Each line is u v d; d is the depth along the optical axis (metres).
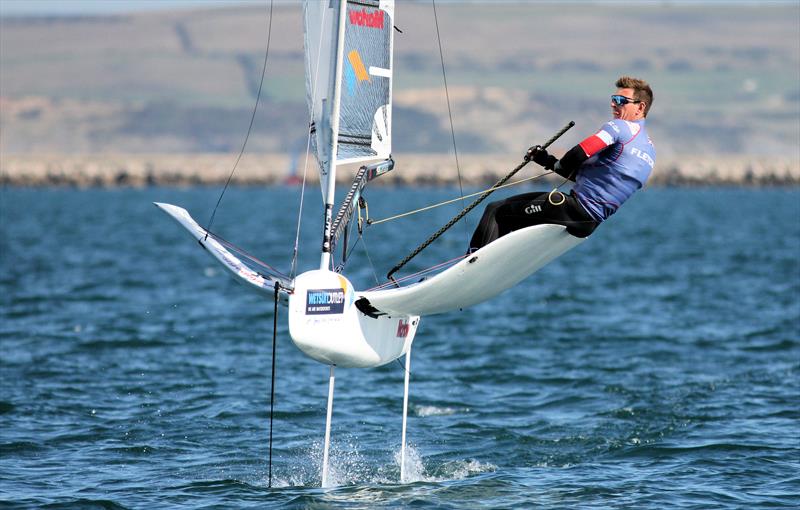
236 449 45.00
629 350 69.25
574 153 33.81
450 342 73.31
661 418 49.38
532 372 61.97
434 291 34.81
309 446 45.59
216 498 37.47
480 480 39.94
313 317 34.09
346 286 34.66
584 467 41.81
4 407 51.66
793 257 143.00
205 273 122.12
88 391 56.31
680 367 63.03
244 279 36.09
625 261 138.38
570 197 34.78
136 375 60.91
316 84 37.44
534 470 41.56
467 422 49.81
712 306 91.81
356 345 35.44
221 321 82.81
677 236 192.50
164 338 74.31
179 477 40.47
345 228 38.22
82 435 46.94
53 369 62.25
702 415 49.78
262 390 57.09
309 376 61.12
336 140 36.53
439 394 56.28
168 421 49.88
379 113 39.47
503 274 35.78
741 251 155.38
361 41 38.56
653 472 40.72
